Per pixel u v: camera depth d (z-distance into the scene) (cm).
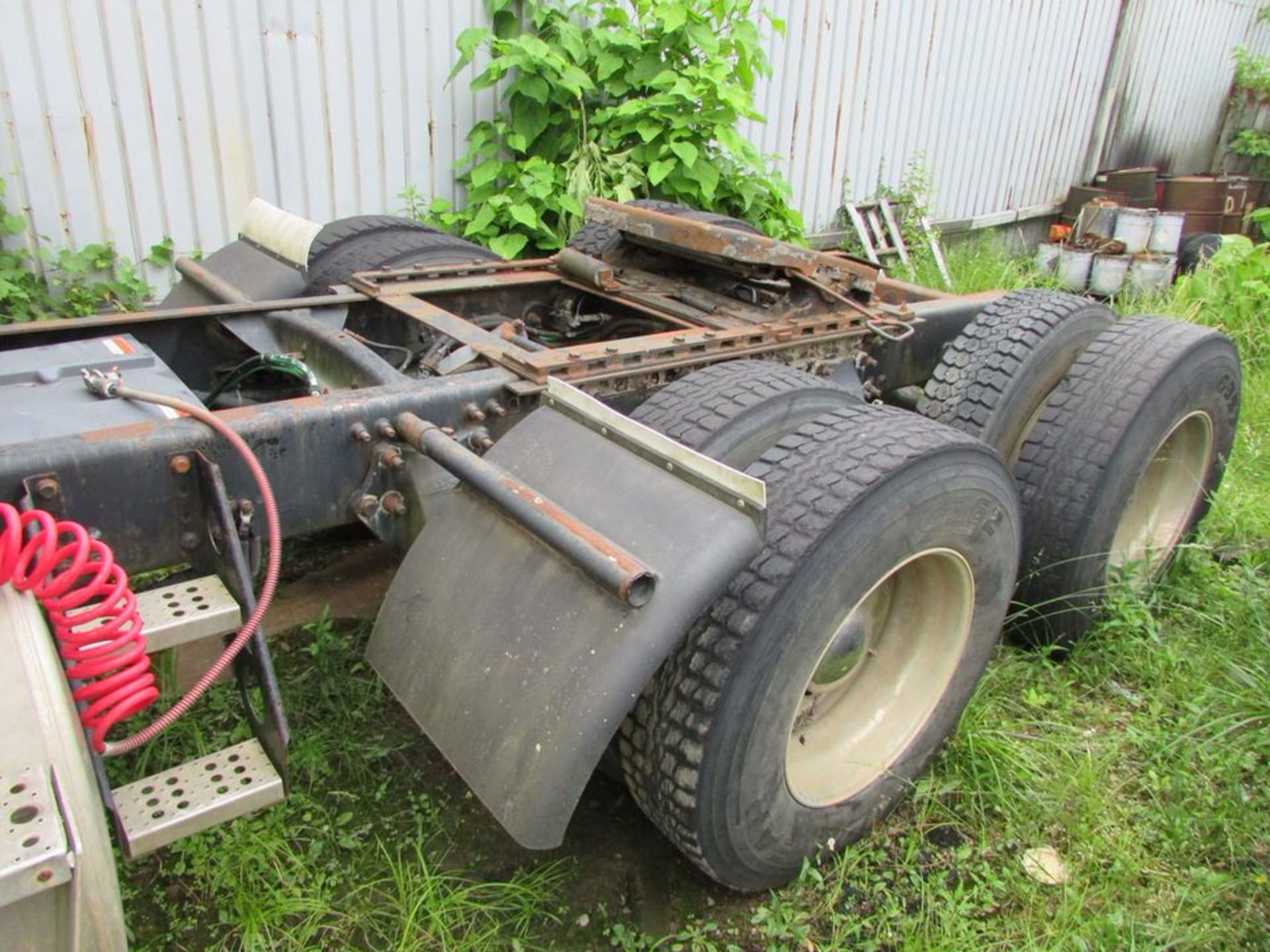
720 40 548
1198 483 338
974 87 847
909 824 235
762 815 195
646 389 242
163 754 229
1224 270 680
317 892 204
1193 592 331
